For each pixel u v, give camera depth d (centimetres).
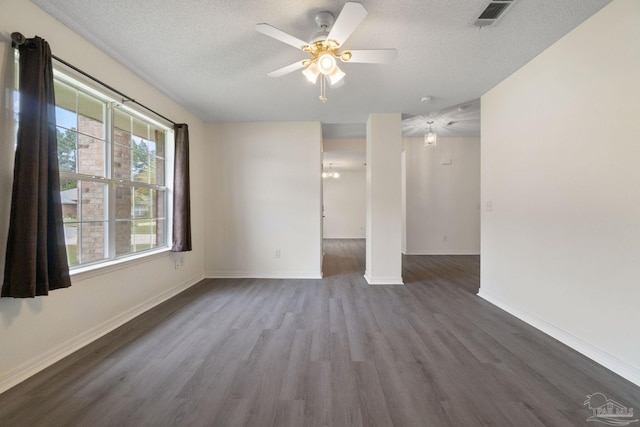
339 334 254
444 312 307
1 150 176
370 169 421
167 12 200
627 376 187
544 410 158
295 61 266
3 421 149
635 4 182
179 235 360
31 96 180
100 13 201
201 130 445
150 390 175
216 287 403
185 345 232
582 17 208
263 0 188
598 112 206
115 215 277
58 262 194
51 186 192
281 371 196
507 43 239
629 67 186
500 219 319
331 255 664
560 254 240
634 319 184
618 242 194
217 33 224
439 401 166
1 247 175
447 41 234
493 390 176
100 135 262
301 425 148
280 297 358
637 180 183
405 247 669
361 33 221
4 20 176
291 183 455
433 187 663
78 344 225
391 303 336
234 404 163
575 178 225
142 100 302
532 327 268
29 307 189
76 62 223
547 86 250
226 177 456
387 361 209
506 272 310
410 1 188
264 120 448
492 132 329
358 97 353
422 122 514
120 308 272
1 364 173
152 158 344
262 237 457
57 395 169
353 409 159
